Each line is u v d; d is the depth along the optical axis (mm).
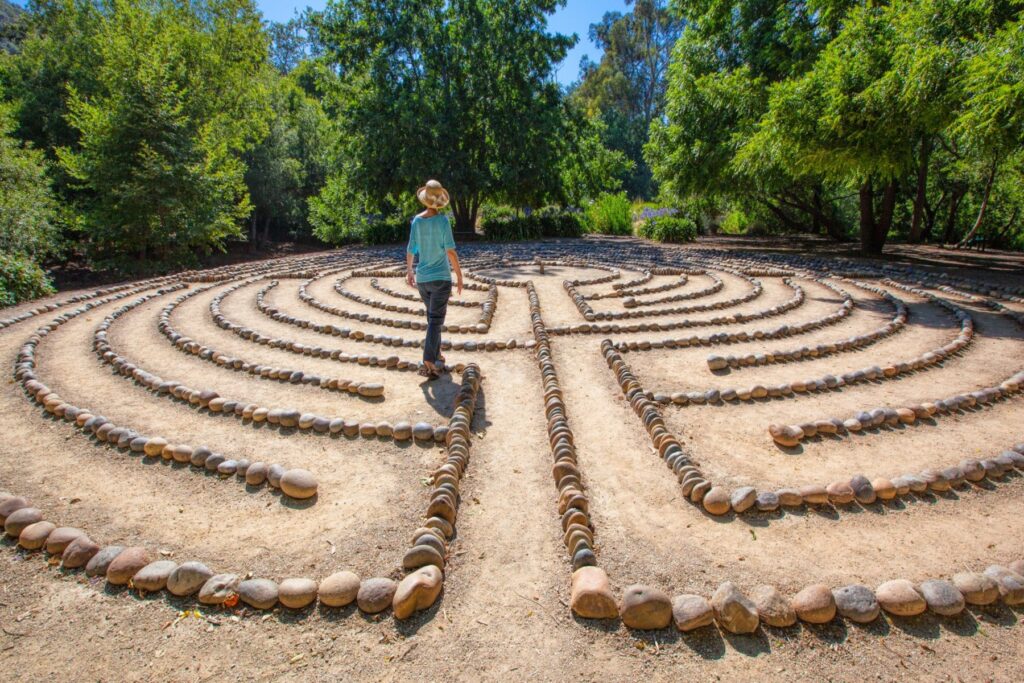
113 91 18703
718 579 3033
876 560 3191
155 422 5148
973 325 8320
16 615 2818
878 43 12078
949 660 2510
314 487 3924
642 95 61031
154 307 10016
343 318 8938
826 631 2676
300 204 31047
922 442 4684
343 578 2918
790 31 17469
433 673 2447
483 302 9625
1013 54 8328
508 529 3510
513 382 6074
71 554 3168
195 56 23609
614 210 29094
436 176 23688
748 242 23453
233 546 3363
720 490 3707
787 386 5742
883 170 12992
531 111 24547
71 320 9141
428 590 2830
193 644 2625
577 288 11234
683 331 8031
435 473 3967
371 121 23344
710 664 2490
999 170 19406
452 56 24203
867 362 6754
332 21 24578
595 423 5066
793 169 14273
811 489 3750
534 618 2770
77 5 23484
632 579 3031
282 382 6164
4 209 14586
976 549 3287
